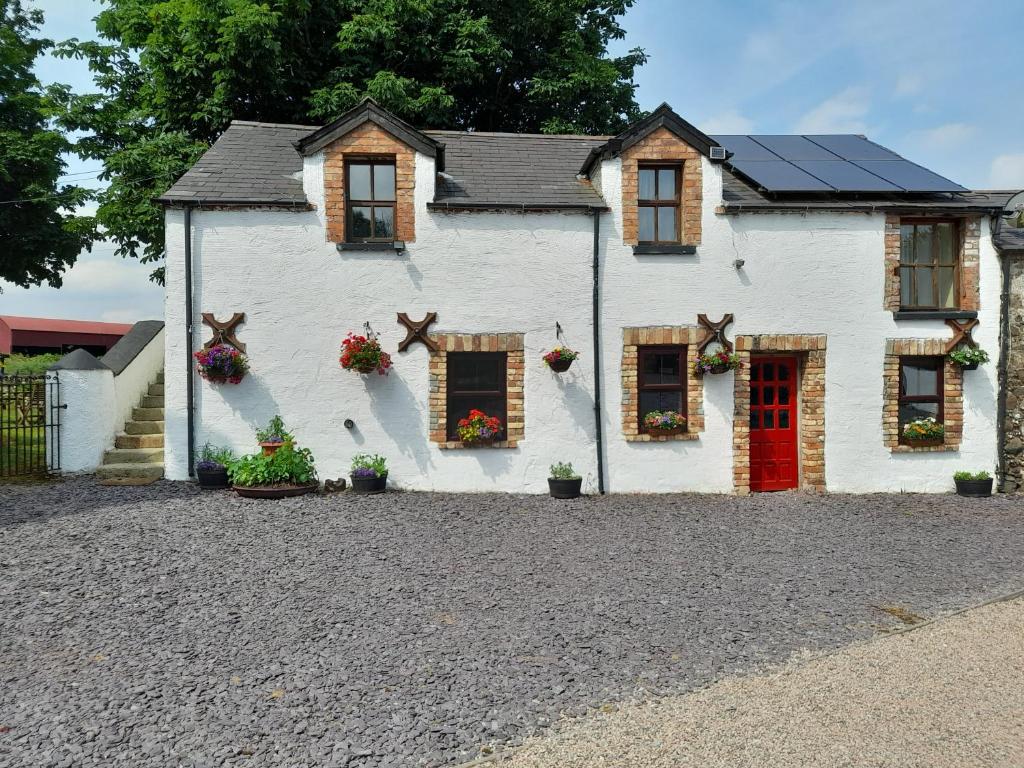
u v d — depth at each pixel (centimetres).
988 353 1047
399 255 956
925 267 1068
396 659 443
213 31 1408
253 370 935
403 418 959
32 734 351
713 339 995
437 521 798
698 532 792
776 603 562
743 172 1080
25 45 2033
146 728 357
